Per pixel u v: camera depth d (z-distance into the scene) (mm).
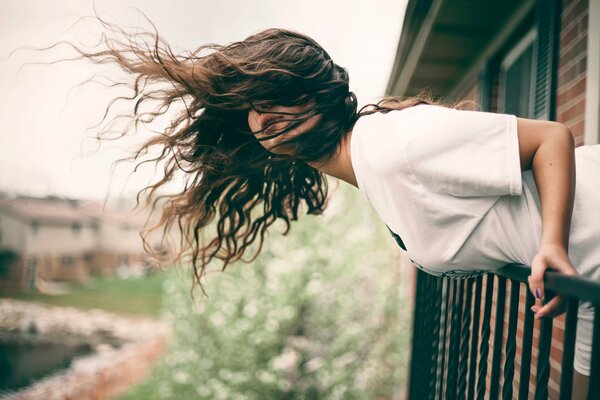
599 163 1247
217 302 6676
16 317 35094
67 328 33844
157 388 8070
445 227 1176
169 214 1848
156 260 2105
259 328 6445
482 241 1185
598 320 839
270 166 1680
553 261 965
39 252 48031
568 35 2703
